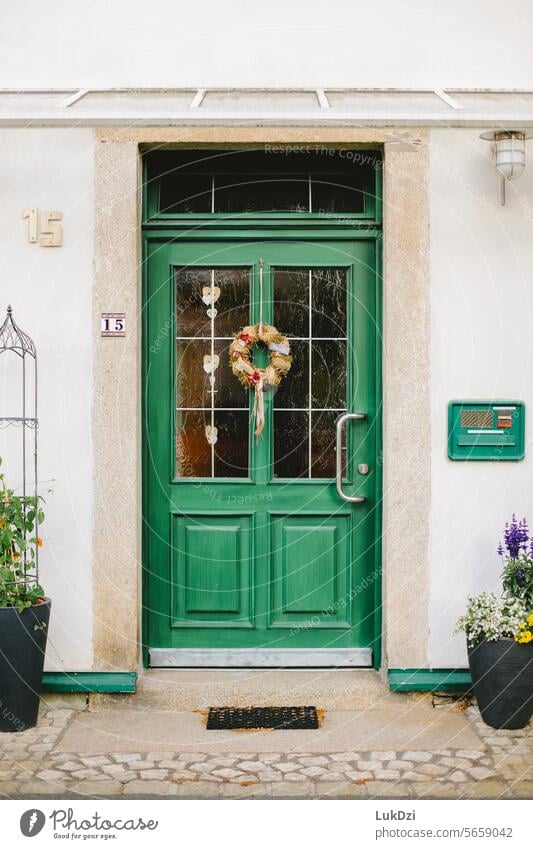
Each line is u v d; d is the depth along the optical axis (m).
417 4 5.55
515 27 5.56
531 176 5.40
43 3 5.56
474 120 4.85
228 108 4.96
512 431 5.40
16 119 4.82
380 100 5.25
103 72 5.57
